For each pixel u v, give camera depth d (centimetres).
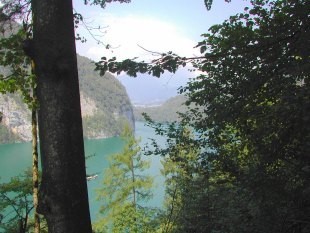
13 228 919
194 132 517
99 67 353
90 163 8888
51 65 273
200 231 688
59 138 276
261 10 380
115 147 14138
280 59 355
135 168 2347
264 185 400
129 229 1210
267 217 438
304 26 339
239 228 523
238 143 489
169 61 343
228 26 393
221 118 416
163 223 1196
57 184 275
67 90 279
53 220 276
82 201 285
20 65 435
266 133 374
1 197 914
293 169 393
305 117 306
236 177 465
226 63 379
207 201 688
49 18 274
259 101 397
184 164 536
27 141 16888
